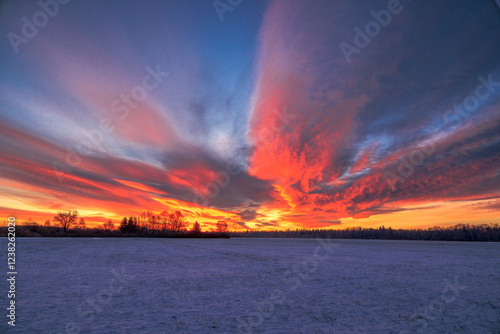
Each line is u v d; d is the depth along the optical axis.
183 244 53.84
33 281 12.48
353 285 12.39
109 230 103.19
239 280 13.40
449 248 50.62
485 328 6.48
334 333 6.14
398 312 7.95
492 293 10.72
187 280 13.25
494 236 117.62
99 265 18.44
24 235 71.06
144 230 113.62
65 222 86.31
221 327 6.54
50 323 6.66
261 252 34.25
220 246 49.22
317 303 9.04
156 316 7.42
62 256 23.89
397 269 18.22
